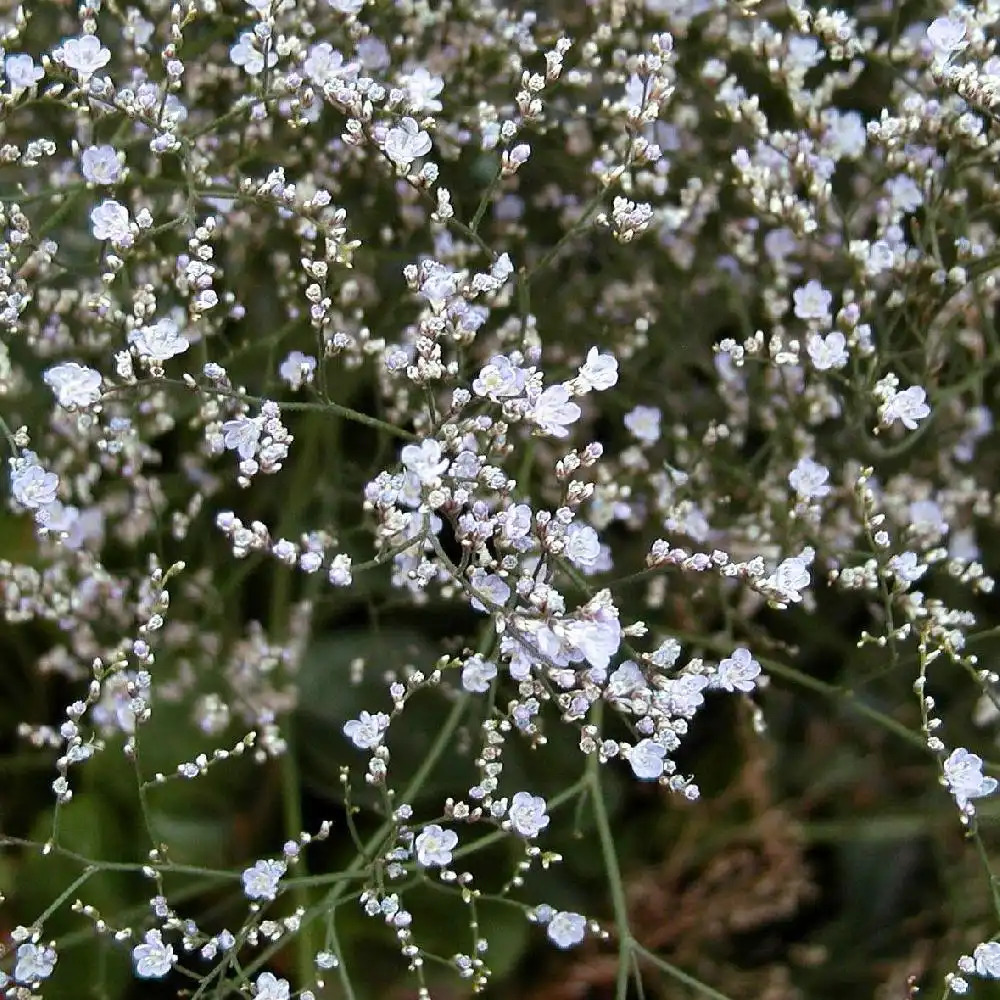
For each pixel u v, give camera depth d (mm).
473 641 333
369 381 344
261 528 254
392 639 343
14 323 269
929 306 306
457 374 270
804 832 344
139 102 267
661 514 329
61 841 322
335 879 269
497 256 270
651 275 348
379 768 263
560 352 339
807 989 348
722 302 350
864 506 284
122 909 319
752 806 346
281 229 333
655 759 257
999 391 339
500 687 306
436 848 265
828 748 356
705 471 336
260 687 331
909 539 316
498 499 278
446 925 333
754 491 325
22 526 344
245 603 362
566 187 348
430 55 323
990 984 329
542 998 334
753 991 338
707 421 349
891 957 348
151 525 325
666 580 345
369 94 264
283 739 323
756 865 346
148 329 257
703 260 343
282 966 328
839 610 355
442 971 329
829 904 359
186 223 272
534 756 341
